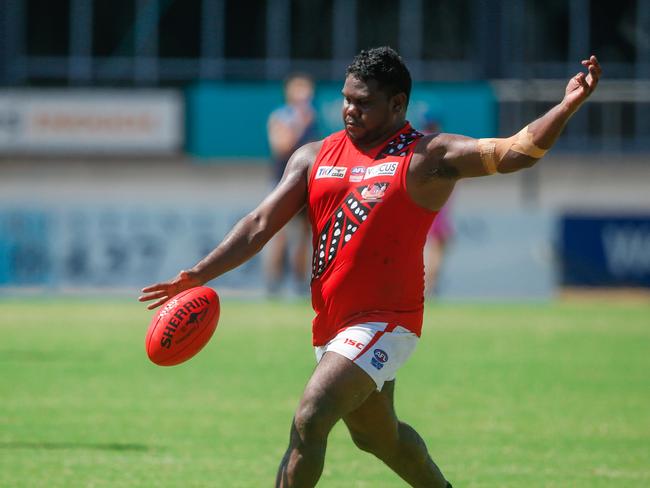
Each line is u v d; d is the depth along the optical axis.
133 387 37.91
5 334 50.88
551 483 25.48
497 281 67.94
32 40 92.94
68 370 41.19
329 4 92.38
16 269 67.88
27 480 25.08
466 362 44.16
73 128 86.62
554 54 91.56
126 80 93.38
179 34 93.06
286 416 33.28
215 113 86.12
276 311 60.72
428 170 18.66
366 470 26.91
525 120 89.25
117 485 24.75
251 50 93.00
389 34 92.31
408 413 34.00
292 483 17.83
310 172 19.69
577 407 35.03
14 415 32.84
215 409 34.25
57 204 67.88
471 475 26.30
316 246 19.56
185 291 19.69
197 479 25.52
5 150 86.81
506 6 91.00
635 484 25.41
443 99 83.62
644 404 35.66
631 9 91.38
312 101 83.31
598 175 89.25
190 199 90.00
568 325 56.12
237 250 19.58
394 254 18.97
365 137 19.36
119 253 67.44
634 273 68.81
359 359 18.34
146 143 86.56
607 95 90.81
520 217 68.25
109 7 92.94
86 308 61.44
